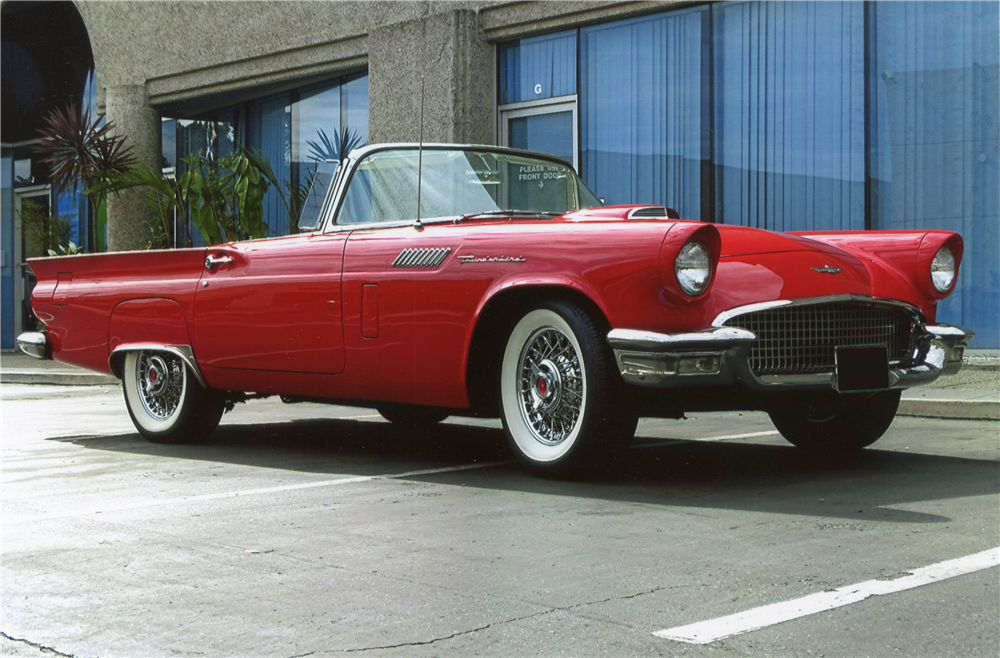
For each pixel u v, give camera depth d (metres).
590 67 9.64
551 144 9.97
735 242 3.94
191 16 12.99
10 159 17.08
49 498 3.79
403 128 10.64
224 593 2.49
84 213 15.88
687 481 3.93
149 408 5.43
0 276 17.14
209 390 5.19
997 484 3.81
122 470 4.46
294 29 11.90
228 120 13.38
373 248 4.30
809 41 8.40
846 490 3.71
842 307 3.81
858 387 3.79
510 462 4.56
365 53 11.23
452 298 4.00
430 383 4.11
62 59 16.38
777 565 2.65
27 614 2.35
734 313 3.57
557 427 3.96
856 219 8.23
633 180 9.41
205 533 3.15
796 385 3.66
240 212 11.50
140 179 12.12
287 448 5.14
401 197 4.55
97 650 2.11
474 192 4.64
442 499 3.64
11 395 9.45
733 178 8.83
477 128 10.23
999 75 7.60
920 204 7.95
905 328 4.07
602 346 3.69
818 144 8.39
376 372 4.28
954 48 7.76
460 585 2.52
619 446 3.81
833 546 2.85
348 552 2.87
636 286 3.55
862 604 2.32
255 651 2.08
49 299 5.73
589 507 3.44
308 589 2.51
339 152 12.06
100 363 5.52
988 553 2.76
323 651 2.07
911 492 3.66
